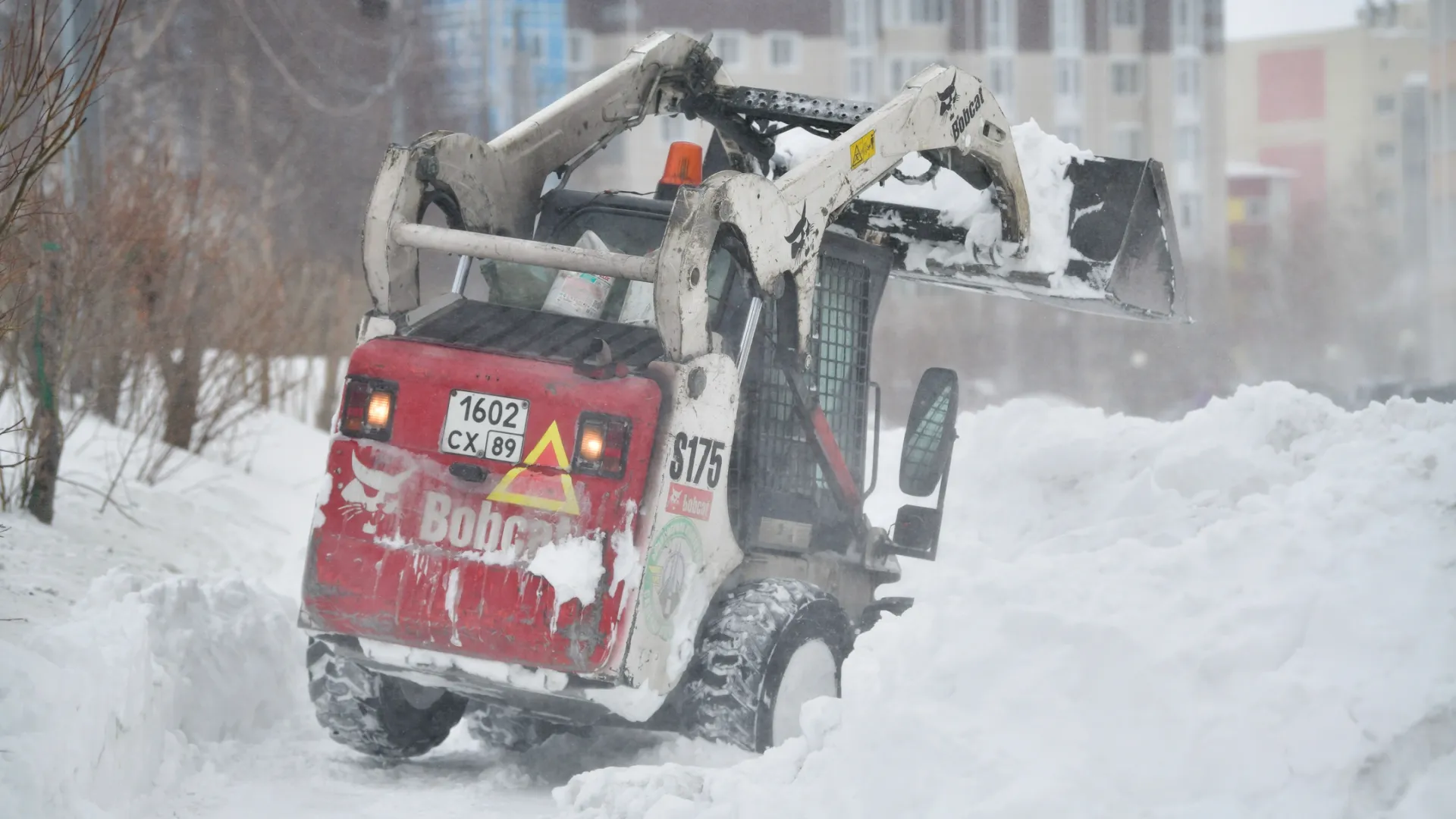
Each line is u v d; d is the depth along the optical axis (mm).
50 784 16391
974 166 28000
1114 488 30484
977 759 15906
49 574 29453
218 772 22375
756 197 21719
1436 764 14414
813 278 23328
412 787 22375
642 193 26656
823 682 22438
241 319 47875
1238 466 28672
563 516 20203
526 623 20078
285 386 59000
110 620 21500
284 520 44406
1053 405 35000
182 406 45938
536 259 21609
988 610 17516
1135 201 28891
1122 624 16859
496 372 20812
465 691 21625
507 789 22297
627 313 23062
